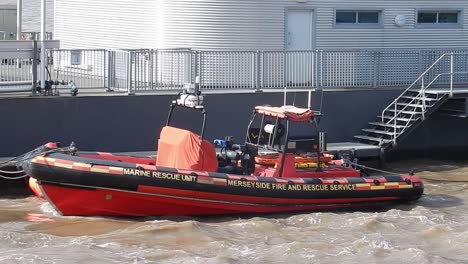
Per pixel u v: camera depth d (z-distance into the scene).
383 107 23.47
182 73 21.69
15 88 20.05
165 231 15.57
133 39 25.31
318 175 17.78
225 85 22.14
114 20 25.88
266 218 16.92
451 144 24.08
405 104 22.95
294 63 22.75
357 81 23.59
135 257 13.92
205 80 21.95
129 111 20.59
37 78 20.55
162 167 16.33
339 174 18.03
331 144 22.56
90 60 21.34
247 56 22.28
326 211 17.64
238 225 16.19
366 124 23.36
